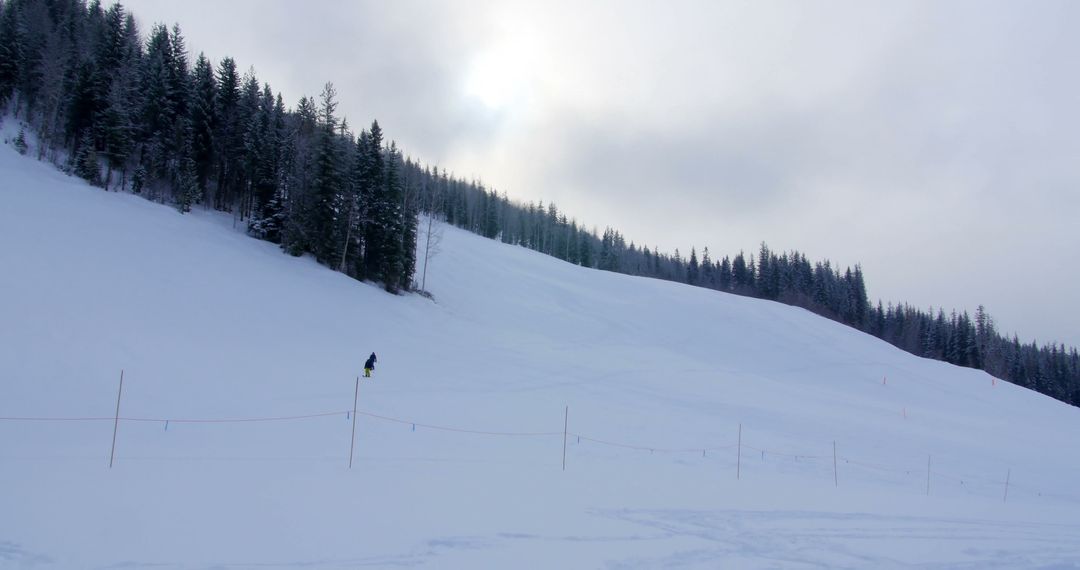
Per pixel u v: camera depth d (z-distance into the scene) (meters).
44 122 42.50
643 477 13.73
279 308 30.36
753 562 8.26
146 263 28.77
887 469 18.98
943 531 10.88
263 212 44.84
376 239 45.91
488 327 43.06
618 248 141.50
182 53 50.19
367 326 33.00
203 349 21.69
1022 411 41.66
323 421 16.17
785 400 30.95
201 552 7.06
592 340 45.66
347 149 47.59
